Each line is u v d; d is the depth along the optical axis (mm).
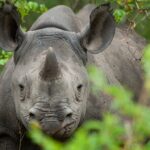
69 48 13297
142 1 18562
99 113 14484
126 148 8141
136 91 17266
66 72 12367
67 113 11844
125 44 17672
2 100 14328
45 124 11766
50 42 13258
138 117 7773
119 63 16797
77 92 12453
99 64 15320
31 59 12852
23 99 12523
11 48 13672
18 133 14281
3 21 13820
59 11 15164
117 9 18031
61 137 12297
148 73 7848
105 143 7785
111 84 15312
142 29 20719
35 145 14414
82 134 7609
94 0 20781
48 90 11773
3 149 14461
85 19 16406
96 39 14078
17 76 12891
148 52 7859
